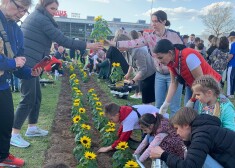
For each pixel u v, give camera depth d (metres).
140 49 6.64
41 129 6.04
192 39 17.02
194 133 2.82
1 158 4.26
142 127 4.59
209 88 3.33
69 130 6.33
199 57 4.34
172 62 4.32
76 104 7.00
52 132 6.16
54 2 5.02
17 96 9.44
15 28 4.21
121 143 4.63
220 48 10.46
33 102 5.35
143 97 7.10
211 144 2.75
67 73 15.84
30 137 5.80
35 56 5.04
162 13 5.40
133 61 7.36
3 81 3.96
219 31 42.72
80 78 14.37
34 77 4.87
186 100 5.36
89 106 8.43
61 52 16.77
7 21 3.99
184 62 4.22
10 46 3.92
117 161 4.60
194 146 2.71
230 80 10.38
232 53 10.23
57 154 5.12
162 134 4.31
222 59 10.35
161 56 4.25
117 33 7.13
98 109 6.83
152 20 5.45
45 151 5.20
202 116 2.91
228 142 2.76
